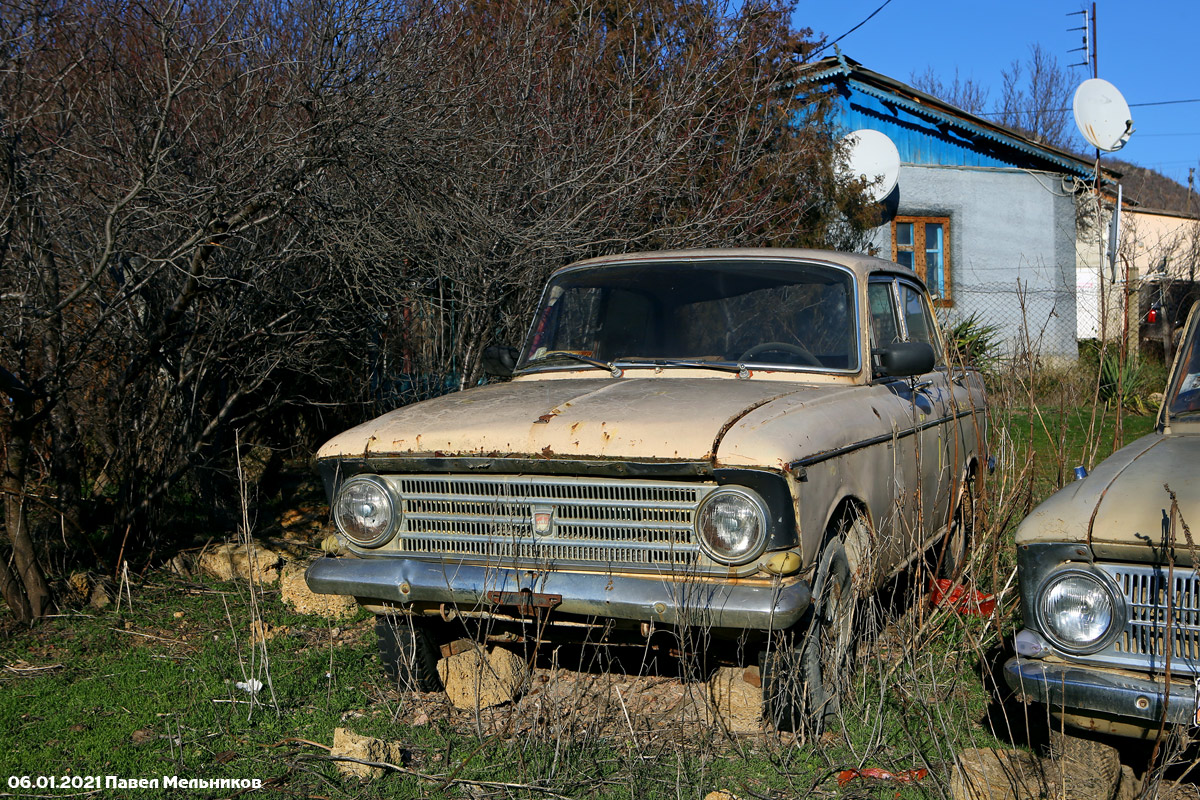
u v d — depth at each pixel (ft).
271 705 13.51
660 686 14.17
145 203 17.93
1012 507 18.28
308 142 18.33
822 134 38.19
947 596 15.42
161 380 21.35
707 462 10.98
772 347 14.60
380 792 11.08
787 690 12.05
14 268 17.16
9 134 16.08
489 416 12.54
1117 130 29.63
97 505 22.03
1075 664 9.96
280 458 27.48
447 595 12.03
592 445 11.48
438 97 20.70
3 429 16.92
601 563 11.64
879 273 16.28
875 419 13.61
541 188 23.00
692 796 10.79
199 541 22.20
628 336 15.46
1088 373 40.11
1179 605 9.45
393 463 12.55
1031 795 10.08
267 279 20.88
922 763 11.45
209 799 10.92
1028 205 55.88
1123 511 10.05
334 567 12.79
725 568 11.12
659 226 25.20
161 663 15.28
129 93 18.94
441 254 21.57
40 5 16.39
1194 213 73.26
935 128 53.98
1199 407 12.97
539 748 11.98
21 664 15.28
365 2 18.33
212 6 23.32
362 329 23.43
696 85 26.84
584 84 26.40
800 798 10.80
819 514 11.70
